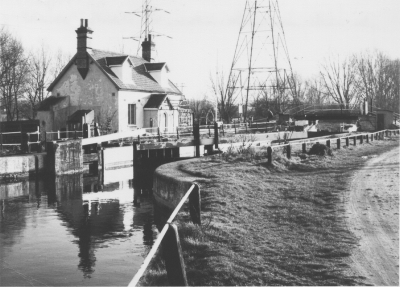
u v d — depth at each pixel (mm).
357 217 11914
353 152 28812
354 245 9539
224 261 8742
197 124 36875
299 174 19703
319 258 8805
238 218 12297
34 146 37094
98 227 17844
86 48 44312
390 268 8125
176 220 12586
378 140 39781
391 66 67438
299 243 9844
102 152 35125
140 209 21750
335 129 52469
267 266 8438
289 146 23484
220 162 23500
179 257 7020
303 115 54875
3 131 44656
